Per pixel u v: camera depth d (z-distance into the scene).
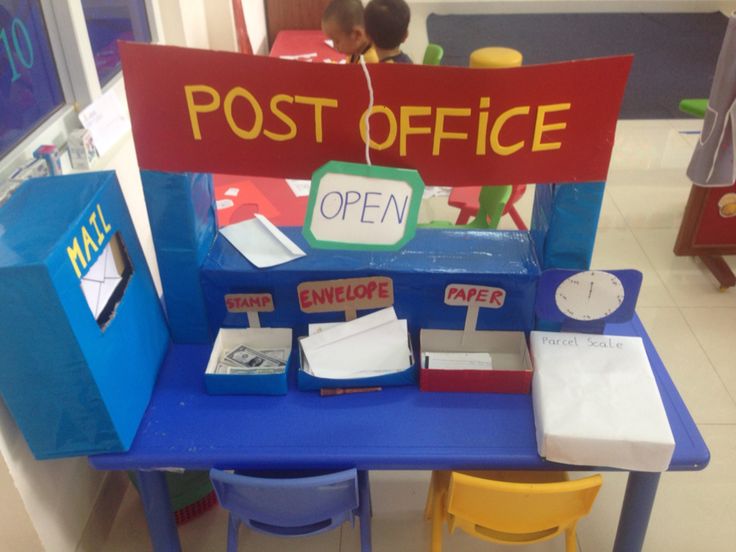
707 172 2.66
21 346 1.16
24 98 1.77
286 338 1.54
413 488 2.04
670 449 1.27
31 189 1.30
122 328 1.32
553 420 1.30
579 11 6.78
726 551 1.88
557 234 1.39
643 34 6.11
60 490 1.65
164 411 1.41
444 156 1.27
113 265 1.33
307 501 1.40
